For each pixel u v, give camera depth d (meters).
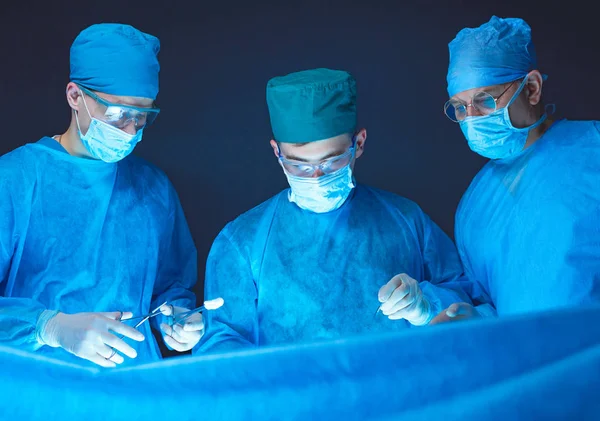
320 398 1.30
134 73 1.96
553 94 3.28
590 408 1.21
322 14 3.33
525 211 1.81
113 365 1.75
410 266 1.95
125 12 3.34
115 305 2.01
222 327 1.87
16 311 1.76
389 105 3.30
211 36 3.34
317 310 1.89
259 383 1.32
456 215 2.02
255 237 1.97
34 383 1.36
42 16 3.33
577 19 3.27
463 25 3.30
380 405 1.28
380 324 1.88
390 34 3.31
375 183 3.30
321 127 1.83
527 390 1.24
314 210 1.94
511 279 1.82
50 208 1.99
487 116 1.80
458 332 1.30
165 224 2.15
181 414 1.32
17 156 2.01
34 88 3.31
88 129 1.95
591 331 1.28
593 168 1.75
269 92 1.89
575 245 1.72
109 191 2.05
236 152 3.31
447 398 1.27
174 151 3.31
